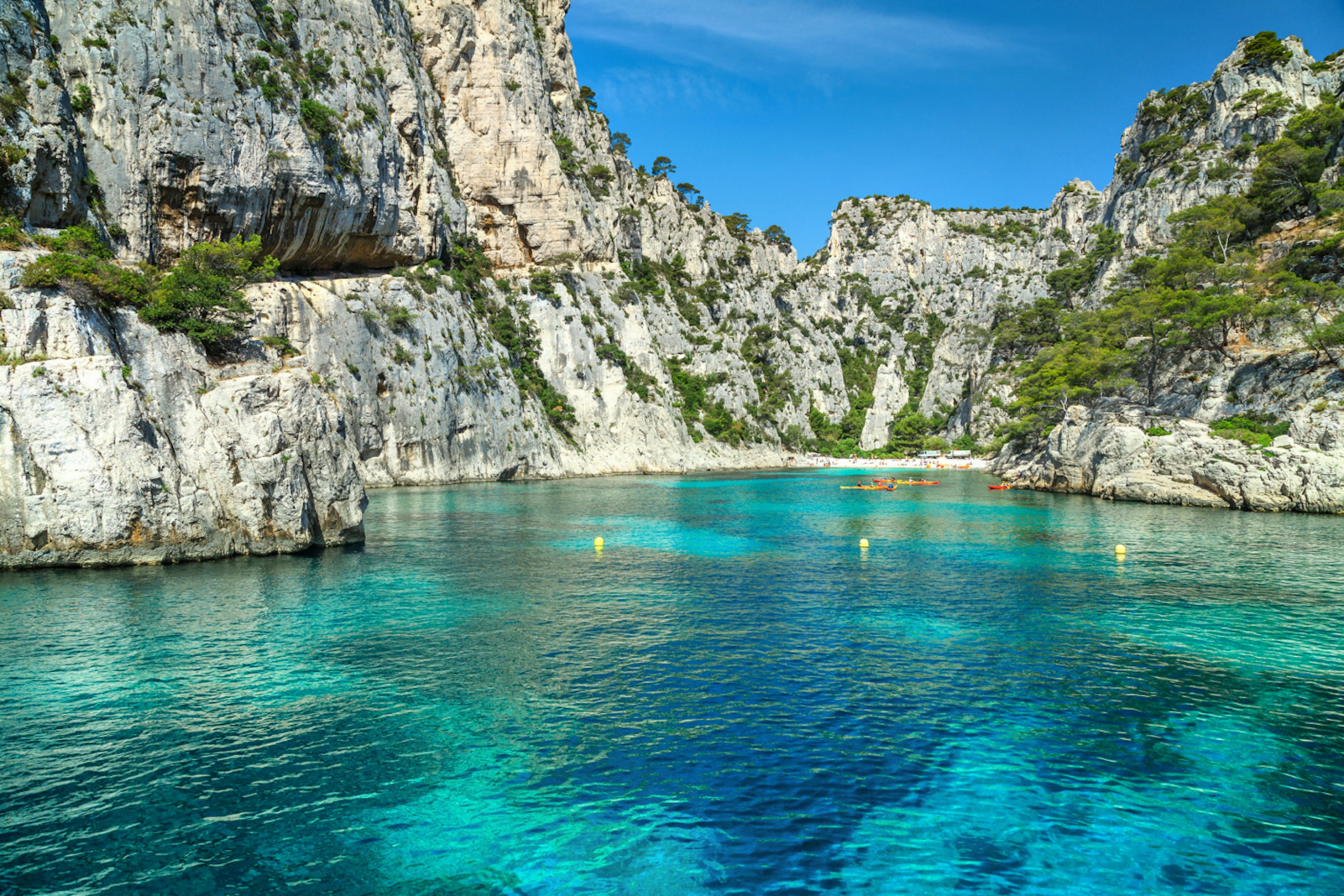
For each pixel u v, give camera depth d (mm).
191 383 41781
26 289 37469
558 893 12883
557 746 18406
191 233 73625
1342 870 13672
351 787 16328
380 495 82875
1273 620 30078
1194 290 96000
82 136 65250
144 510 38344
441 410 98750
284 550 43281
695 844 14375
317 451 46000
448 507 72312
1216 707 20969
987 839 14578
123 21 68500
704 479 129125
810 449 194750
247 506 41969
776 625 29453
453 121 129250
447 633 28078
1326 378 72938
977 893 12945
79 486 36875
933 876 13406
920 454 189625
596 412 136250
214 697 21359
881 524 61656
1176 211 138500
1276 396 75875
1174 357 92750
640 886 13078
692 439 159500
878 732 19344
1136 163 161000
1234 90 140000
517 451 113875
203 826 14828
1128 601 33281
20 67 58969
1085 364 97062
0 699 21109
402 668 23969
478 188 130625
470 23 129125
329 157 86375
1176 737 19094
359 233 92625
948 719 20141
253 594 33438
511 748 18281
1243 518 61531
